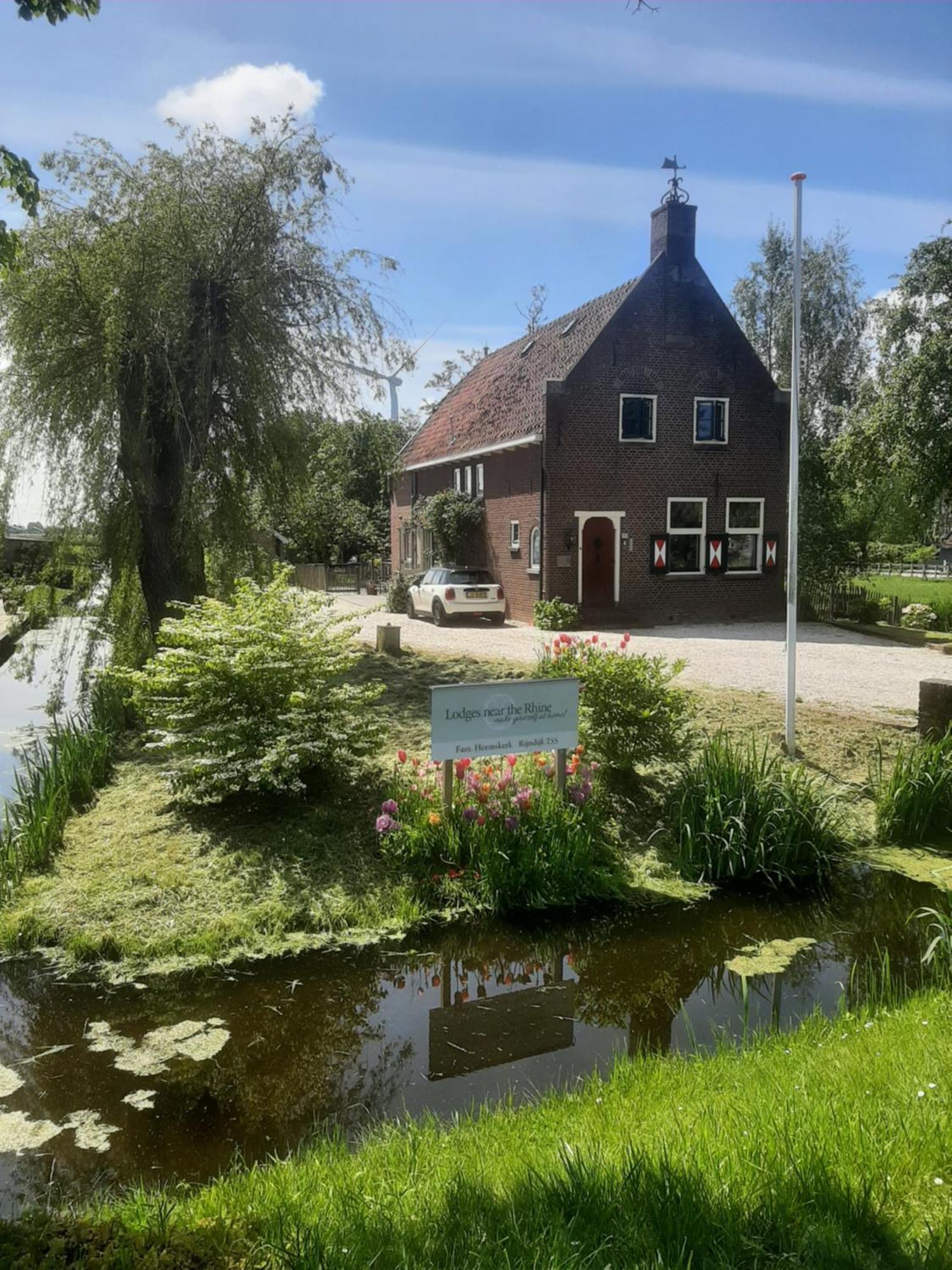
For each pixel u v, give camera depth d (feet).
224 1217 9.60
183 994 18.34
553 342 79.36
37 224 37.83
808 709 36.55
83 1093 14.80
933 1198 9.32
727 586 73.82
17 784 29.60
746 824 25.67
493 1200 9.75
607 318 70.28
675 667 29.50
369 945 20.75
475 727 24.09
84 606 40.83
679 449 71.82
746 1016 17.16
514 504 74.74
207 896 21.93
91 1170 12.80
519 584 74.02
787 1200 9.14
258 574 43.55
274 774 25.03
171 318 37.73
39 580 41.65
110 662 40.01
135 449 38.88
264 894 22.22
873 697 40.09
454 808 24.32
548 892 23.07
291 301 41.78
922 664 50.11
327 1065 15.81
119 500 39.81
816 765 31.83
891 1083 12.01
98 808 26.94
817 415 121.49
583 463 69.62
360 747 27.04
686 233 71.10
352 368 43.04
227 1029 17.03
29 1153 13.20
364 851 24.27
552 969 19.99
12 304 37.50
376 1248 8.87
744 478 73.67
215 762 24.90
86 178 39.01
